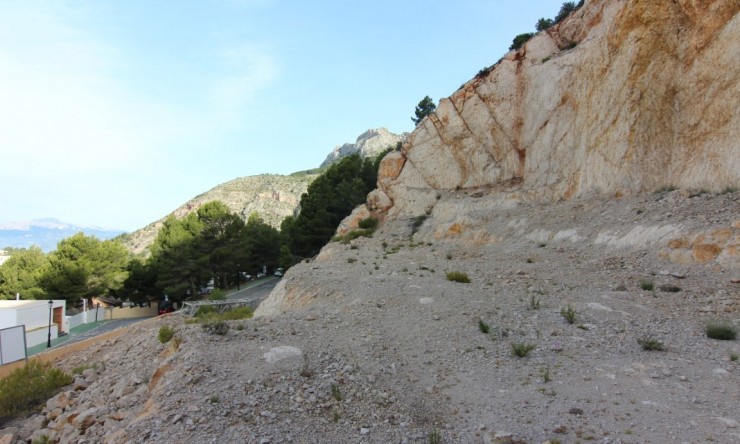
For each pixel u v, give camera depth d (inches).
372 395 234.4
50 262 1663.4
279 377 249.3
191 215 1859.0
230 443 189.3
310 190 1673.2
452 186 1125.7
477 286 456.8
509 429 192.2
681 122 608.7
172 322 645.9
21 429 296.0
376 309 393.7
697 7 600.7
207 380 246.7
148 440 196.4
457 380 248.5
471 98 1120.2
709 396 205.0
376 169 1683.1
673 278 419.8
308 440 193.9
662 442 169.8
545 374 240.2
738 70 534.3
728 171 519.5
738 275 384.8
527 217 768.3
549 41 1045.8
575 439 178.2
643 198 600.4
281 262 1560.0
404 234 1054.4
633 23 677.3
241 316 611.5
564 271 501.0
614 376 233.9
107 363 434.3
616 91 692.7
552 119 911.0
